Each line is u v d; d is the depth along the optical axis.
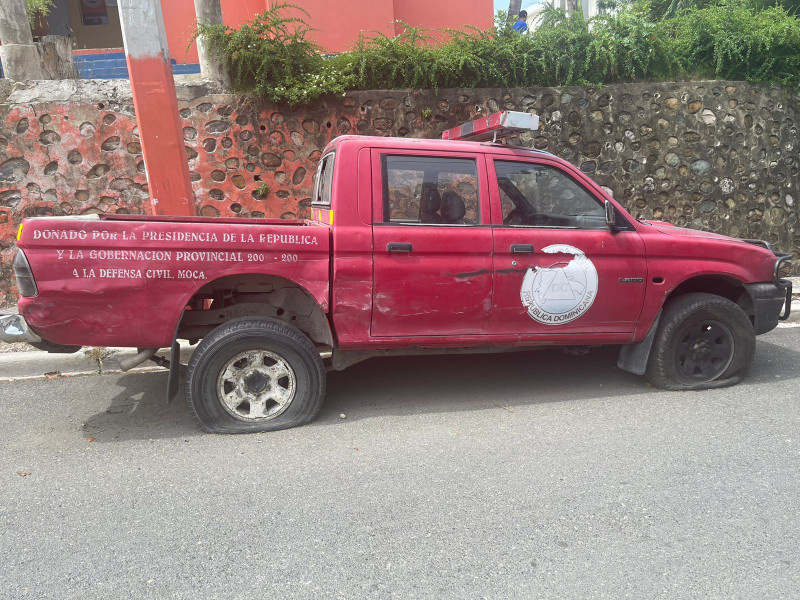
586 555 2.54
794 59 7.88
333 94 7.18
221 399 3.81
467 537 2.68
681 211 7.95
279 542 2.66
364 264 3.83
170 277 3.61
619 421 3.99
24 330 3.54
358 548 2.61
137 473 3.34
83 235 3.49
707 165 7.89
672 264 4.34
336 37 11.76
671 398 4.40
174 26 12.16
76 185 6.96
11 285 6.89
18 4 7.10
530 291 4.09
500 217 4.07
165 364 4.04
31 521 2.85
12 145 6.77
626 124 7.73
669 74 7.89
